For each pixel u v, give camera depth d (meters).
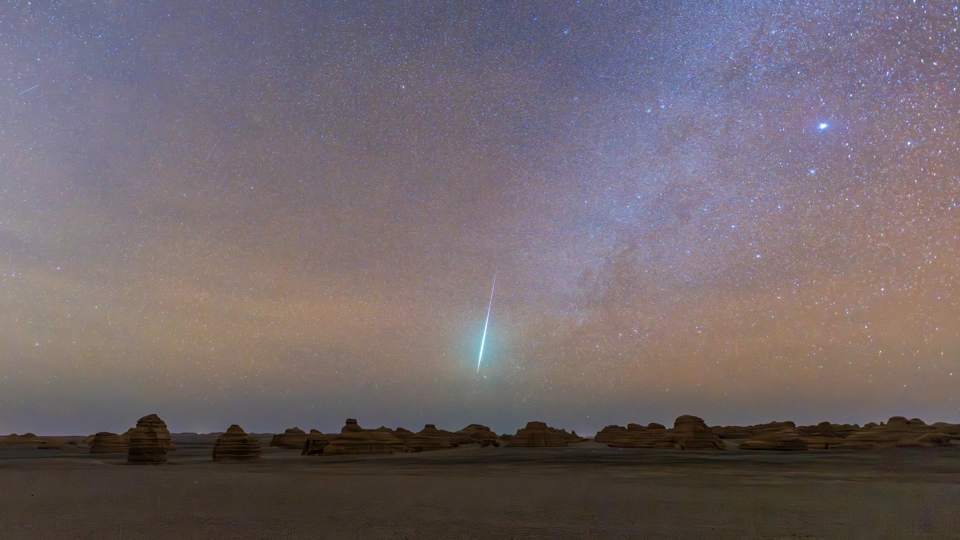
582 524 15.34
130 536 14.16
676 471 37.56
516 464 48.28
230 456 56.03
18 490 26.69
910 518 15.80
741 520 15.70
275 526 15.44
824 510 17.56
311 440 75.00
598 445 103.69
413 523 15.79
